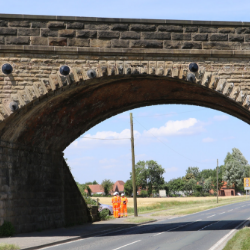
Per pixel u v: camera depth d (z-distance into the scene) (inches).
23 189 792.3
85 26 720.3
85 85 743.7
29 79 698.8
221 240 639.1
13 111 686.5
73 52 705.6
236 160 5974.4
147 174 6889.8
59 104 797.9
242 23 741.3
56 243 650.8
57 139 943.0
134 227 999.0
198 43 732.7
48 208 900.6
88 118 978.1
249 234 613.3
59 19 714.8
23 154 801.6
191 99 975.0
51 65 705.0
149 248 562.9
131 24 726.5
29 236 729.0
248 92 723.4
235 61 731.4
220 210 1760.6
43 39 709.9
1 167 713.0
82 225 1033.5
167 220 1248.2
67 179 1045.2
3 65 689.6
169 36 729.6
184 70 724.0
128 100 965.8
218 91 725.3
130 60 718.5
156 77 744.3
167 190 7057.1
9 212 732.7
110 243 642.2
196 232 792.3
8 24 708.0
